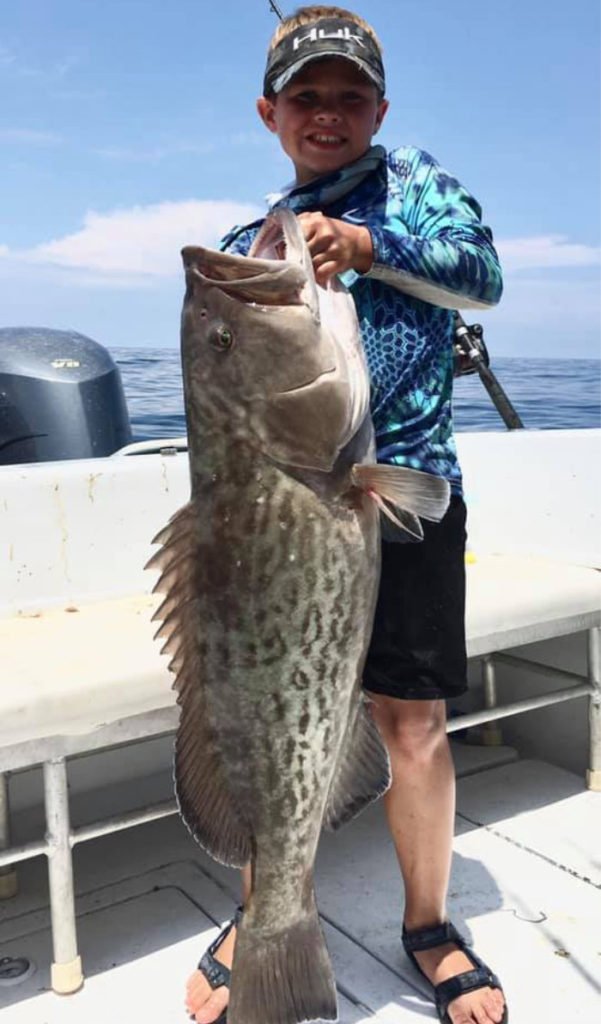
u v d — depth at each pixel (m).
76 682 2.19
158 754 3.17
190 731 1.78
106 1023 2.09
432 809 2.10
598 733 3.13
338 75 1.92
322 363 1.62
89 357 4.59
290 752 1.74
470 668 3.63
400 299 1.97
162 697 2.29
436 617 2.02
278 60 1.96
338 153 1.99
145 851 2.86
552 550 3.60
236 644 1.70
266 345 1.61
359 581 1.72
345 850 2.84
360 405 1.69
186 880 2.69
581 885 2.59
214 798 1.77
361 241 1.72
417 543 2.00
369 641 1.85
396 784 2.10
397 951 2.32
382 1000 2.13
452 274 1.81
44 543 3.00
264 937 1.79
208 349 1.64
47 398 4.39
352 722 1.82
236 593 1.68
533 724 3.52
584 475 3.50
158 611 1.76
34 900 2.61
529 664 3.33
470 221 1.93
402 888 2.61
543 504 3.62
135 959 2.32
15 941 2.42
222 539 1.68
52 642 2.56
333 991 1.80
